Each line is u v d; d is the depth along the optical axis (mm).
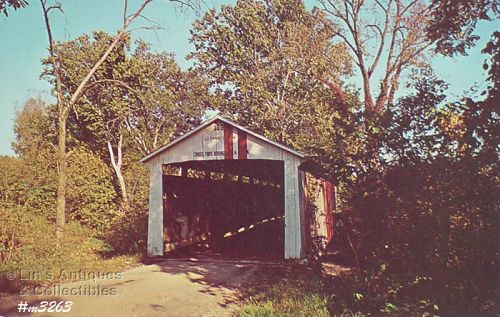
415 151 7797
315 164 9477
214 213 20188
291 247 13891
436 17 8156
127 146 36375
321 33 28609
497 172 7074
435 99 7816
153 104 33375
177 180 16812
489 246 6922
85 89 17609
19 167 16547
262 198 24734
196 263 13953
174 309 8430
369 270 7855
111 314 7910
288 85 34250
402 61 25969
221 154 14781
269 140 14227
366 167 8164
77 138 31484
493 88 6445
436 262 7227
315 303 7953
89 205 20219
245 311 7855
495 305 6898
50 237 13016
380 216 7750
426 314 6617
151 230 15273
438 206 7254
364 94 27609
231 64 35812
